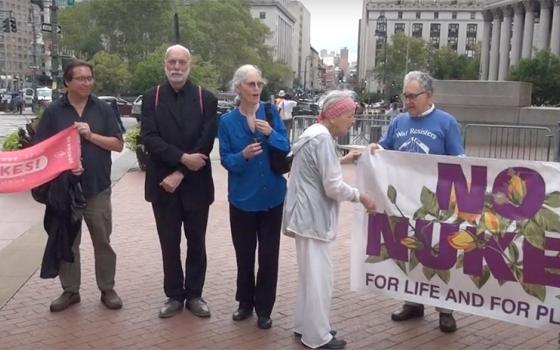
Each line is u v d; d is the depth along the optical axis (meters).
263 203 4.47
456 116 18.69
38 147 4.53
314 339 4.20
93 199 4.80
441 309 4.60
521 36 83.75
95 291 5.36
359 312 4.98
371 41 148.25
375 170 4.55
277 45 147.25
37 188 4.59
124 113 43.75
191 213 4.76
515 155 14.48
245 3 98.88
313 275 4.16
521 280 4.13
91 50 76.88
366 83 118.88
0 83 100.06
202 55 80.62
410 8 145.88
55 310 4.85
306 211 4.14
